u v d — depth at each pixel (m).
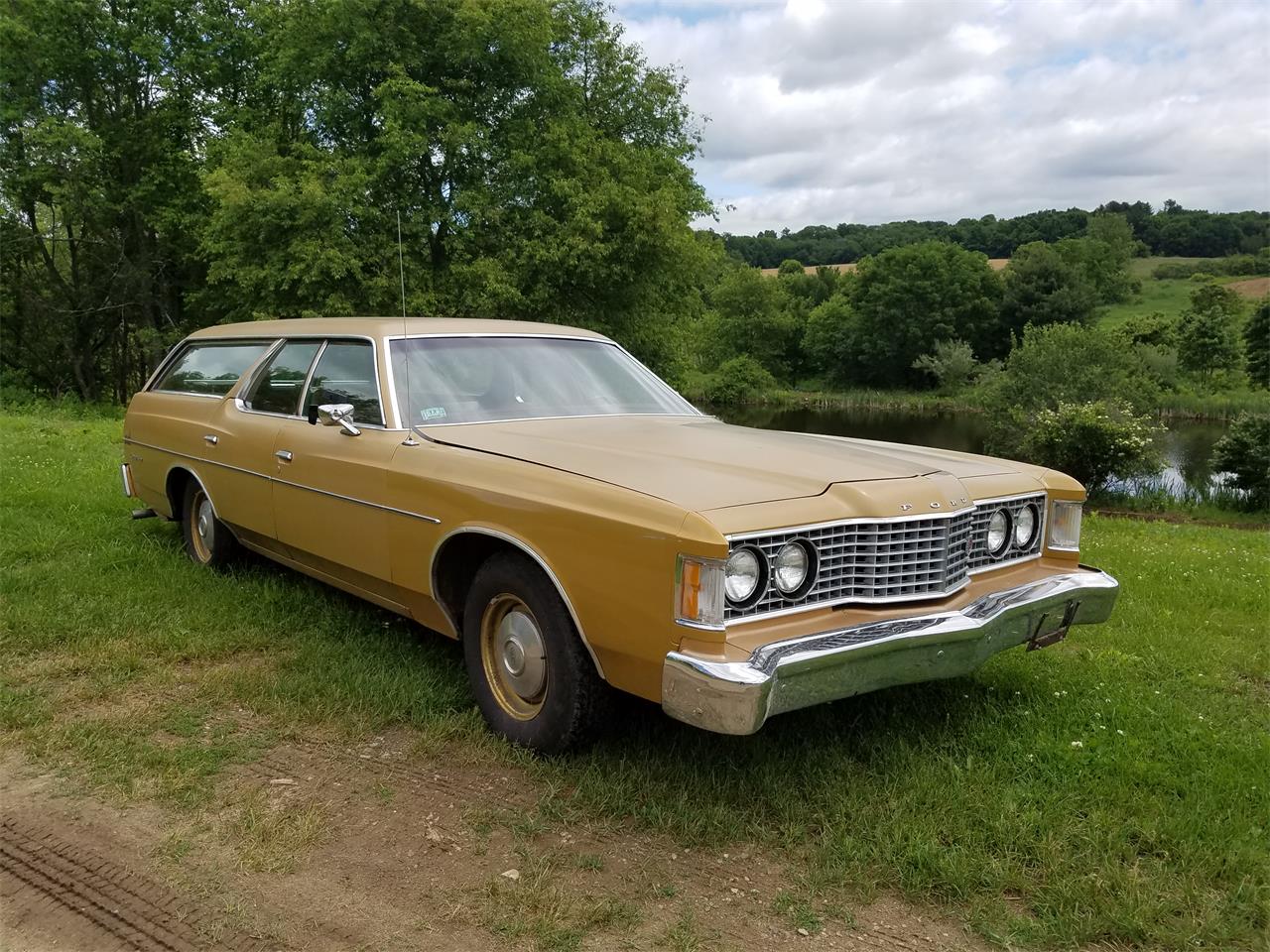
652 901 2.47
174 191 27.66
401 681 3.79
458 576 3.59
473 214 21.56
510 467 3.24
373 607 4.80
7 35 24.81
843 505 2.92
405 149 20.17
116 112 27.48
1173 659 4.43
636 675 2.80
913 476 3.19
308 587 5.06
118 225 28.36
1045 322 72.69
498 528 3.17
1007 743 3.33
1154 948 2.33
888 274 77.44
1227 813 2.93
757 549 2.70
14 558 5.44
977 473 3.51
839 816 2.82
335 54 21.56
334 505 4.01
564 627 3.03
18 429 13.16
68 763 3.17
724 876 2.60
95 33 26.39
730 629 2.66
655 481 2.92
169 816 2.85
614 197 21.95
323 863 2.62
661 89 26.48
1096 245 95.25
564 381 4.34
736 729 2.47
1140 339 63.69
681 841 2.75
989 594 3.23
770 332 84.31
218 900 2.44
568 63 25.41
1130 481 24.53
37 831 2.77
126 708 3.61
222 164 23.36
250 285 21.17
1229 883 2.60
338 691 3.70
